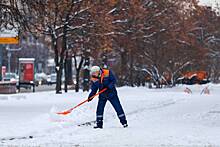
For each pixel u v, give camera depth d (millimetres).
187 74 111438
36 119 31531
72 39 77688
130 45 88000
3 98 61625
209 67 128375
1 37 74312
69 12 68812
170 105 49000
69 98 60844
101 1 71812
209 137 23422
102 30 73375
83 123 31203
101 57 85250
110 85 28797
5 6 44500
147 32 94438
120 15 84125
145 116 37719
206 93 80562
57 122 30312
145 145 21031
